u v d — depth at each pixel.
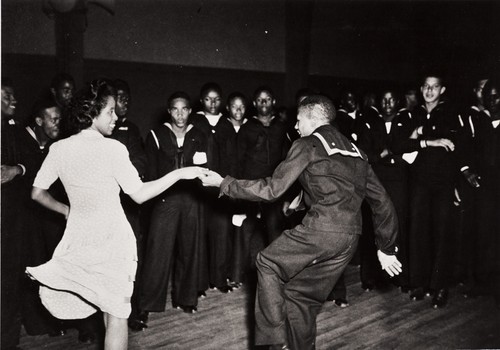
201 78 7.92
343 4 9.62
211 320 3.82
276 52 8.82
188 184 3.84
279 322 2.63
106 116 2.50
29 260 3.49
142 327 3.64
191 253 3.91
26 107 6.24
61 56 6.41
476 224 4.46
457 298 4.35
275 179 2.60
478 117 4.36
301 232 2.62
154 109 7.51
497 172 4.32
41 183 2.49
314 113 2.82
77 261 2.39
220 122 4.48
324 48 9.59
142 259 3.84
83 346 3.34
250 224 4.64
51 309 2.50
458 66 10.80
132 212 3.65
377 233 2.83
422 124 4.23
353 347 3.34
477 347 3.37
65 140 2.48
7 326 3.22
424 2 10.55
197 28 7.80
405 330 3.65
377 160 4.37
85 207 2.40
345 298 4.15
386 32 10.38
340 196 2.60
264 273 2.68
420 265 4.35
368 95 5.77
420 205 4.26
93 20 6.81
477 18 10.66
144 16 7.25
